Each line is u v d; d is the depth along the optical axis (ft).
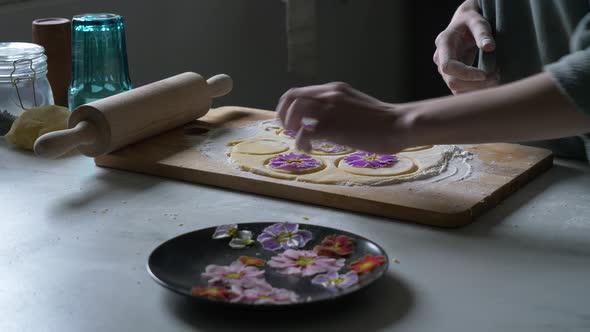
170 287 2.30
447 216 2.96
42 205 3.27
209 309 2.35
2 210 3.22
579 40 2.76
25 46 4.37
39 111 4.10
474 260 2.69
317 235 2.75
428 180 3.34
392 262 2.68
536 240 2.86
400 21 8.98
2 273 2.63
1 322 2.30
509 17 3.97
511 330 2.22
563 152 3.87
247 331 2.23
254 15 7.39
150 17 6.50
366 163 3.53
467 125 2.57
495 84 4.07
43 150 3.40
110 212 3.18
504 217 3.09
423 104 2.70
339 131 2.73
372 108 2.72
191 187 3.47
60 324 2.29
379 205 3.09
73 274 2.61
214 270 2.47
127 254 2.76
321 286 2.40
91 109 3.65
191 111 4.17
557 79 2.44
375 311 2.34
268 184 3.32
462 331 2.22
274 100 7.93
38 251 2.81
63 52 4.68
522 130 2.54
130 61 6.43
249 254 2.64
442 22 8.95
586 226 2.97
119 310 2.36
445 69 3.65
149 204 3.26
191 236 2.69
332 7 8.13
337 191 3.20
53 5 5.82
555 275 2.57
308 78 8.16
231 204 3.25
